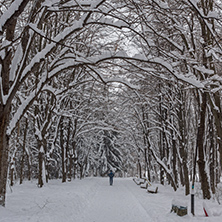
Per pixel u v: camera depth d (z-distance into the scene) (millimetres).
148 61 6492
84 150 34406
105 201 12438
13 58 7379
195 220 7043
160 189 18234
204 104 12047
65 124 23984
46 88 8773
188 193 14094
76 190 14008
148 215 8852
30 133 28609
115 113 22812
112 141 38281
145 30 7777
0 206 6750
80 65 6973
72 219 7695
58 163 31078
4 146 7035
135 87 7406
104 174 41594
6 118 7039
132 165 44062
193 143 24625
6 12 5375
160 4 6531
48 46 6598
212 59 9695
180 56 7098
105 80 7320
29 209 7621
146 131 17391
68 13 11164
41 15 6312
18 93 10961
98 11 5598
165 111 19391
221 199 12273
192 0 5840
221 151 11047
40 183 15633
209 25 6398
